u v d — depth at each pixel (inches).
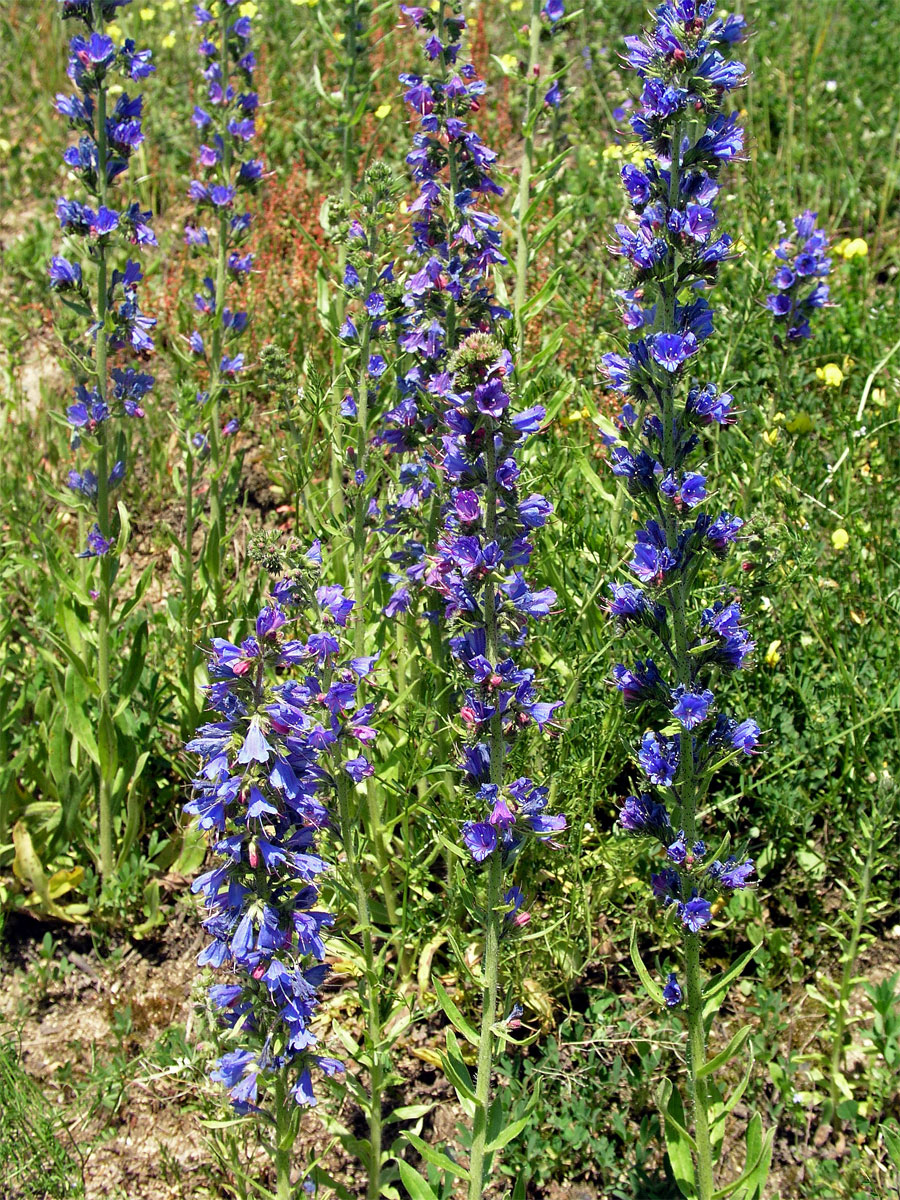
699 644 22.6
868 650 32.9
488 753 22.6
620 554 30.0
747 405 38.3
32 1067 28.5
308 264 48.4
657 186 22.0
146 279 48.2
